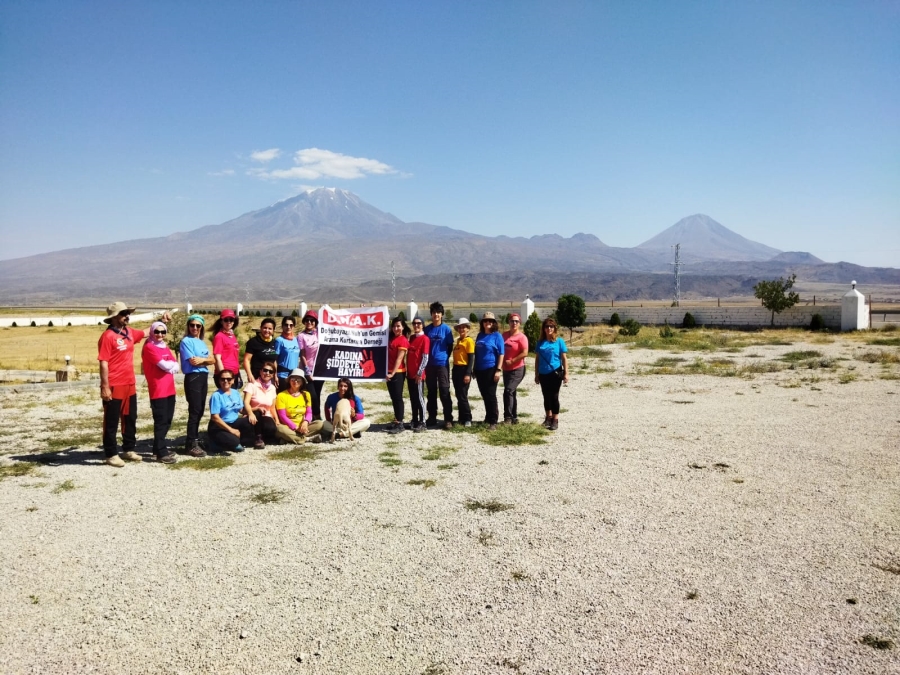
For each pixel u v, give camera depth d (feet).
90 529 18.07
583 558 15.72
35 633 12.57
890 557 15.49
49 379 61.31
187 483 22.67
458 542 16.87
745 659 11.39
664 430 30.48
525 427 31.55
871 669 11.02
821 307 122.52
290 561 15.79
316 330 31.53
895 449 26.00
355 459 25.89
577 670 11.13
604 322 156.15
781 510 18.93
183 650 11.96
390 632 12.48
